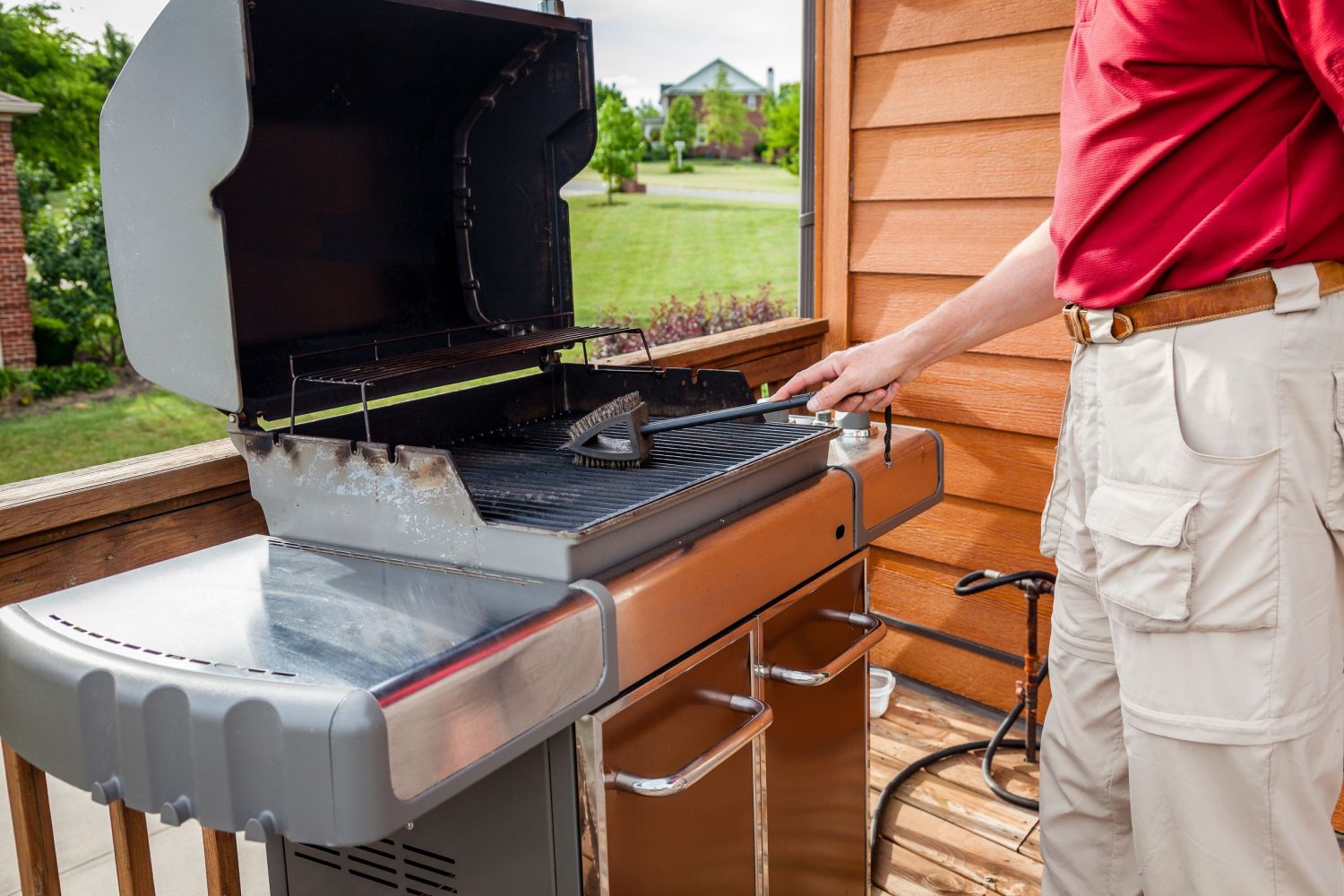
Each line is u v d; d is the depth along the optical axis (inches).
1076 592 53.2
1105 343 44.3
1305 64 36.2
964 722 93.7
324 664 31.1
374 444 41.3
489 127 60.1
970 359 90.3
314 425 47.6
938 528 95.4
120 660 32.0
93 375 486.9
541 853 39.2
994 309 53.4
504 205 60.7
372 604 36.6
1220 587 41.3
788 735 52.5
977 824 78.5
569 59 56.2
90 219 482.0
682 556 41.3
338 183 53.1
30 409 468.8
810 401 52.7
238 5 37.0
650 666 39.4
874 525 56.4
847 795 60.2
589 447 49.7
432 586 38.3
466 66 56.5
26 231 466.9
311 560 42.4
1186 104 39.9
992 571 86.1
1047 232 52.9
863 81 92.5
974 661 95.6
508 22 51.3
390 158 56.2
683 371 58.1
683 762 43.3
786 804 53.3
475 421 57.9
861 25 91.4
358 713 28.1
